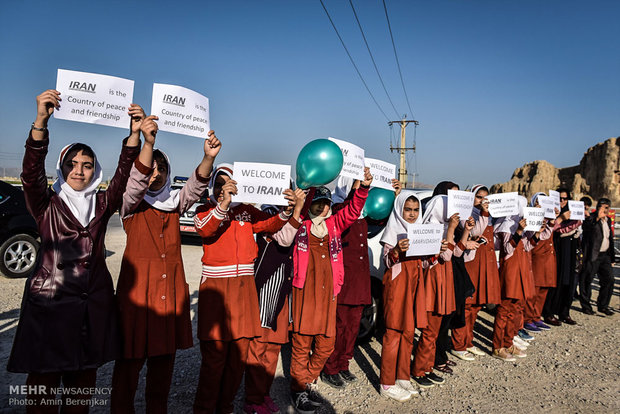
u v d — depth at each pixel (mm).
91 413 3158
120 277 2512
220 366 2896
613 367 4539
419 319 3625
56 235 2260
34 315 2184
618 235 19438
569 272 6012
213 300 2855
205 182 2713
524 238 5051
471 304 4539
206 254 2920
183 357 4262
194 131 2697
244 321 2906
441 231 3561
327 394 3707
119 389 2518
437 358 4496
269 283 3168
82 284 2273
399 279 3619
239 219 3012
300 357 3412
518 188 114562
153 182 2570
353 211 3568
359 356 4570
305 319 3312
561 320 6223
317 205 3449
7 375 3621
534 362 4633
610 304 7305
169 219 2646
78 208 2307
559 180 111312
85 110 2322
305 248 3350
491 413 3500
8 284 6543
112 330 2387
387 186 4059
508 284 4637
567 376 4285
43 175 2227
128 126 2412
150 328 2473
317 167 3113
